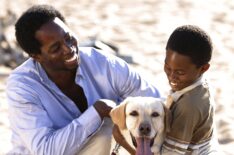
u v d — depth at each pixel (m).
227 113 9.00
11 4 16.94
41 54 4.93
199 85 4.68
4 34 12.58
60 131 4.90
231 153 7.55
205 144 4.83
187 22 15.62
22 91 4.97
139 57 12.34
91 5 17.72
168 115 4.69
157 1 18.52
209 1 18.20
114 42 13.62
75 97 5.20
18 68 5.14
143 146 4.57
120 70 5.32
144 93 5.41
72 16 16.19
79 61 5.08
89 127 4.90
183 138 4.66
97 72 5.25
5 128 8.48
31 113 4.95
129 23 15.60
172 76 4.67
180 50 4.57
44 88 5.04
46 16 4.88
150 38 14.10
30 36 4.87
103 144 5.10
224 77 11.01
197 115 4.61
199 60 4.60
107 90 5.31
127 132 4.77
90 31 14.55
